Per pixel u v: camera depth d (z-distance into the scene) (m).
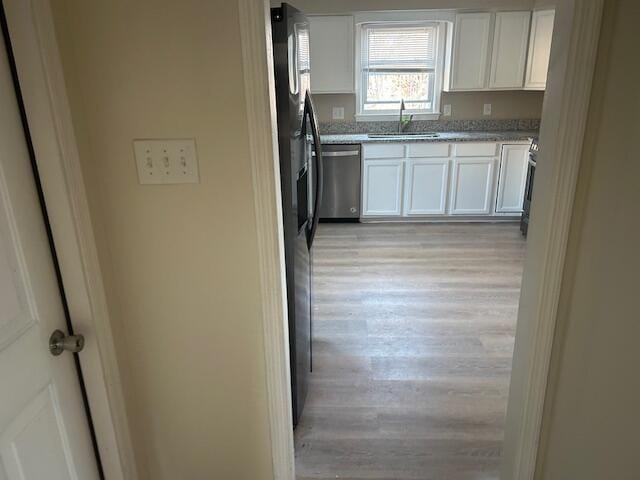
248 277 1.33
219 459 1.55
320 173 1.97
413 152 4.58
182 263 1.32
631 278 1.18
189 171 1.23
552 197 1.21
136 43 1.14
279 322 1.37
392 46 4.91
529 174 4.32
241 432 1.51
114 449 1.37
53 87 1.07
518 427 1.46
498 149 4.55
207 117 1.19
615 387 1.27
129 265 1.33
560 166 1.18
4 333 1.00
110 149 1.22
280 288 1.34
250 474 1.56
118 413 1.36
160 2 1.11
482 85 4.70
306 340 2.14
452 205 4.74
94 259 1.23
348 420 2.04
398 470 1.77
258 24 1.11
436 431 1.97
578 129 1.14
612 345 1.25
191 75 1.16
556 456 1.45
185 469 1.56
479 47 4.57
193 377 1.44
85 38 1.14
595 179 1.18
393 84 5.06
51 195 1.13
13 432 1.02
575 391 1.36
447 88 4.82
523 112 5.02
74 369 1.27
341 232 4.63
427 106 5.09
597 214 1.20
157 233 1.29
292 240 1.78
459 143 4.54
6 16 1.01
